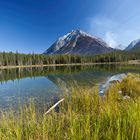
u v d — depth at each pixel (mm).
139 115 4102
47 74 48000
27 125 5023
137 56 182000
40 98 15820
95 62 162500
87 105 7629
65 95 10492
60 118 5684
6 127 4840
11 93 19844
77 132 4047
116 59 161500
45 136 4273
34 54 133250
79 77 36719
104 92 13133
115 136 3605
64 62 146750
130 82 14562
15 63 119312
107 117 4613
